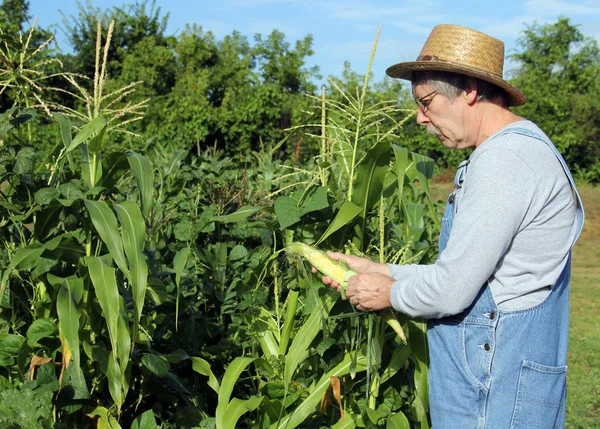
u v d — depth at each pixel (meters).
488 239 2.15
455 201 2.43
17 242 3.09
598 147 30.72
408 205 5.17
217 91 25.80
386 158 2.89
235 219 3.06
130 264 2.56
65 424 2.78
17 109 2.84
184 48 26.38
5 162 2.76
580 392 5.88
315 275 2.95
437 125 2.47
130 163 2.82
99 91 2.83
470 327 2.30
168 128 19.84
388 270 2.66
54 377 2.70
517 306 2.27
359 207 2.85
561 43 36.97
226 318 4.23
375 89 16.86
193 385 3.65
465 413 2.32
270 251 3.24
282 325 3.23
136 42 29.30
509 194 2.16
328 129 3.26
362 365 2.96
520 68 38.00
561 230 2.25
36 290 2.94
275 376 3.01
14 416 2.54
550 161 2.23
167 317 3.61
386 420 2.90
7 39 2.96
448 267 2.20
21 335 2.82
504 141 2.23
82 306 2.83
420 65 2.39
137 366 3.14
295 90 31.52
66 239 2.74
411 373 3.31
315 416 3.15
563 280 2.38
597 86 33.53
